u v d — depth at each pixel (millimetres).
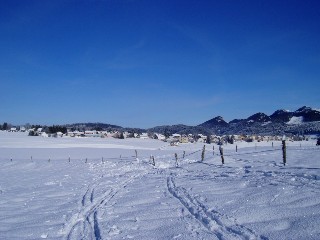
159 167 37000
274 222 8852
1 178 30094
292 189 11953
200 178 20234
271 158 28984
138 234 9242
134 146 120875
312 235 7633
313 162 22359
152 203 13398
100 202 14883
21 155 70875
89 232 9945
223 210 10617
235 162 28344
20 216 12992
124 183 22078
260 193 12078
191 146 118188
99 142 135875
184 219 10344
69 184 23062
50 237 9828
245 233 8312
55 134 196000
